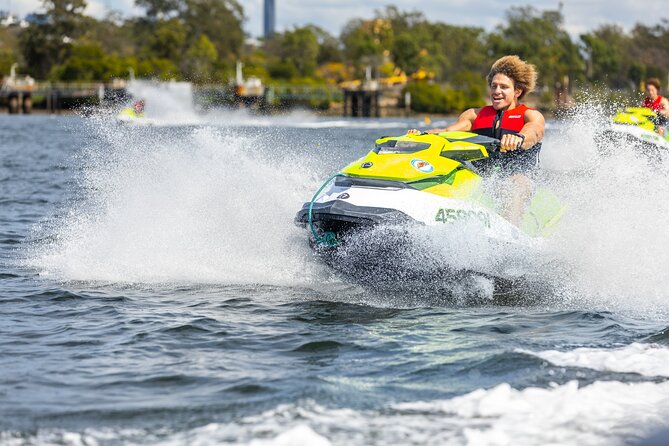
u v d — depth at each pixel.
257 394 12.43
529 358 13.98
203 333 16.09
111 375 13.49
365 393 12.43
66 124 158.38
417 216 18.78
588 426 11.01
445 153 20.11
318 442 10.35
